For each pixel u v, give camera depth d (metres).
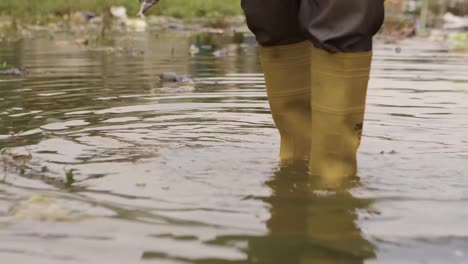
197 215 2.30
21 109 3.79
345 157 2.68
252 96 4.24
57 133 3.27
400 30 11.45
